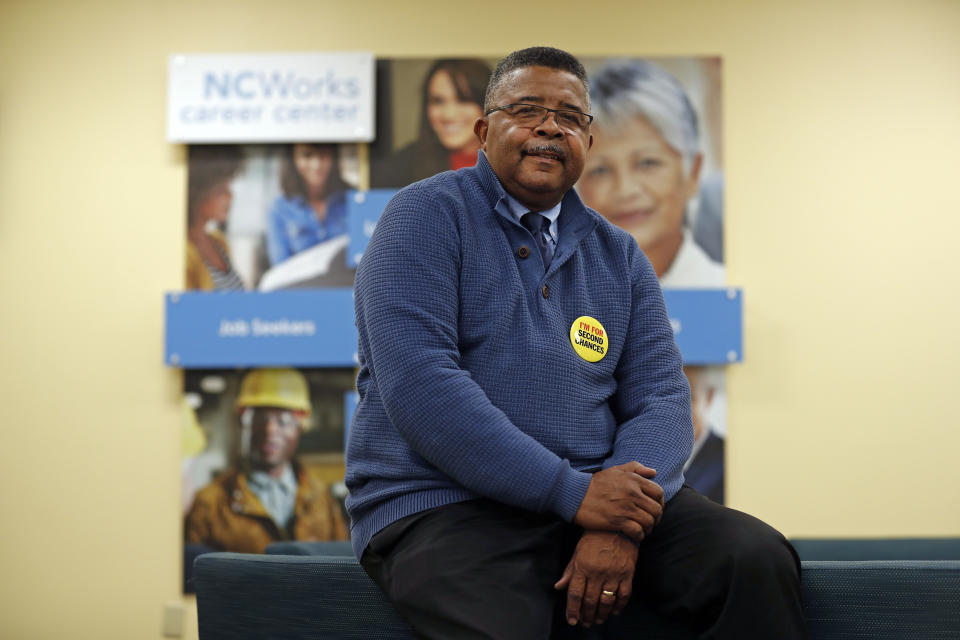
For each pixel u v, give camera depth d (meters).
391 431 1.52
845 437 3.57
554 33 3.67
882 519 3.55
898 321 3.60
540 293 1.57
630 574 1.39
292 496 3.54
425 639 1.36
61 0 3.67
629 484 1.39
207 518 3.54
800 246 3.62
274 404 3.57
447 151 3.63
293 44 3.66
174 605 3.49
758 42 3.67
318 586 1.53
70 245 3.62
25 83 3.65
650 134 3.63
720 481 3.55
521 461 1.39
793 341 3.59
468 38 3.67
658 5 3.68
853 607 1.45
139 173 3.63
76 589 3.53
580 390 1.56
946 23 3.67
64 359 3.59
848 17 3.68
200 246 3.60
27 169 3.63
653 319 1.70
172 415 3.57
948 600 1.43
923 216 3.63
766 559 1.36
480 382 1.51
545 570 1.43
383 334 1.46
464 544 1.39
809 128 3.65
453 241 1.54
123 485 3.56
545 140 1.60
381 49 3.67
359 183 3.63
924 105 3.65
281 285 3.59
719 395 3.57
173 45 3.66
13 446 3.56
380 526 1.48
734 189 3.63
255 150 3.64
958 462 3.56
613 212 3.61
